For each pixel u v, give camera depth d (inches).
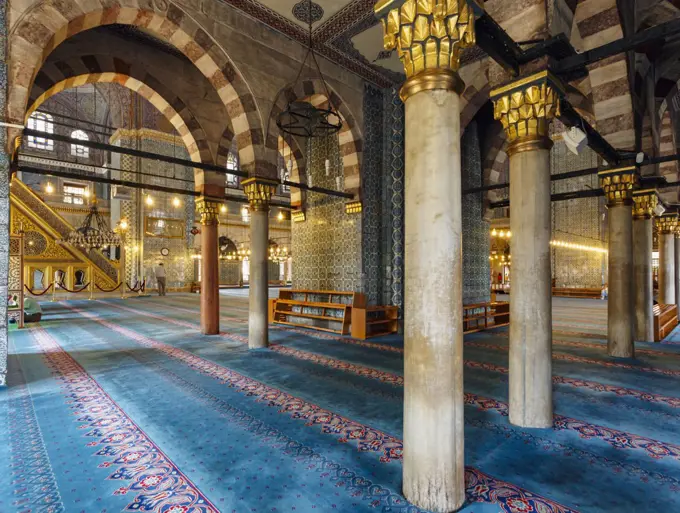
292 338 318.0
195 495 100.5
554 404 165.9
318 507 95.0
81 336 332.2
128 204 852.0
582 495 99.3
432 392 93.3
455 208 97.4
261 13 262.7
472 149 409.4
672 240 406.9
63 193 991.0
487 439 132.2
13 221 718.5
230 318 444.8
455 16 95.5
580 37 227.0
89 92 1048.8
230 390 185.6
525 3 141.7
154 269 869.2
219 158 349.1
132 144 849.5
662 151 395.5
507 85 145.0
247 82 266.8
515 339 145.4
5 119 175.5
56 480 107.9
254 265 277.4
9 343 302.7
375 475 109.8
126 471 112.5
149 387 191.0
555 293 796.0
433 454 92.9
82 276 789.9
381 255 358.3
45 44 183.0
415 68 99.3
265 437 134.6
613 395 177.5
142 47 305.1
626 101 225.5
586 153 762.2
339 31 279.3
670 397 174.7
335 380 201.0
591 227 767.1
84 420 150.2
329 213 377.4
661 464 115.3
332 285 370.9
